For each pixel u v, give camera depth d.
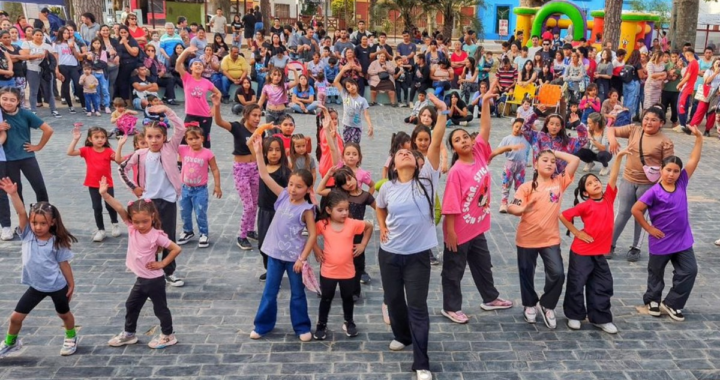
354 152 6.48
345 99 10.05
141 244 5.19
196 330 5.70
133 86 15.81
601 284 5.71
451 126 15.80
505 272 7.12
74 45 15.25
